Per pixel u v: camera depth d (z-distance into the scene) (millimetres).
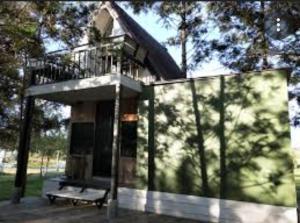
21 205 7875
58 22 6527
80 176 9461
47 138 18141
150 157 8047
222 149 7070
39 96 9188
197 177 7281
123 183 8578
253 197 6512
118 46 7949
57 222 6168
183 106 7816
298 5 8484
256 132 6715
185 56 12477
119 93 7457
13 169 23188
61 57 7898
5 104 8539
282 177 6277
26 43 6168
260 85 6852
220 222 6773
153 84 8336
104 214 7086
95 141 9836
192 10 11180
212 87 7480
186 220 6891
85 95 9062
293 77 10305
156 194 7742
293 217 6031
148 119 8266
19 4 5578
